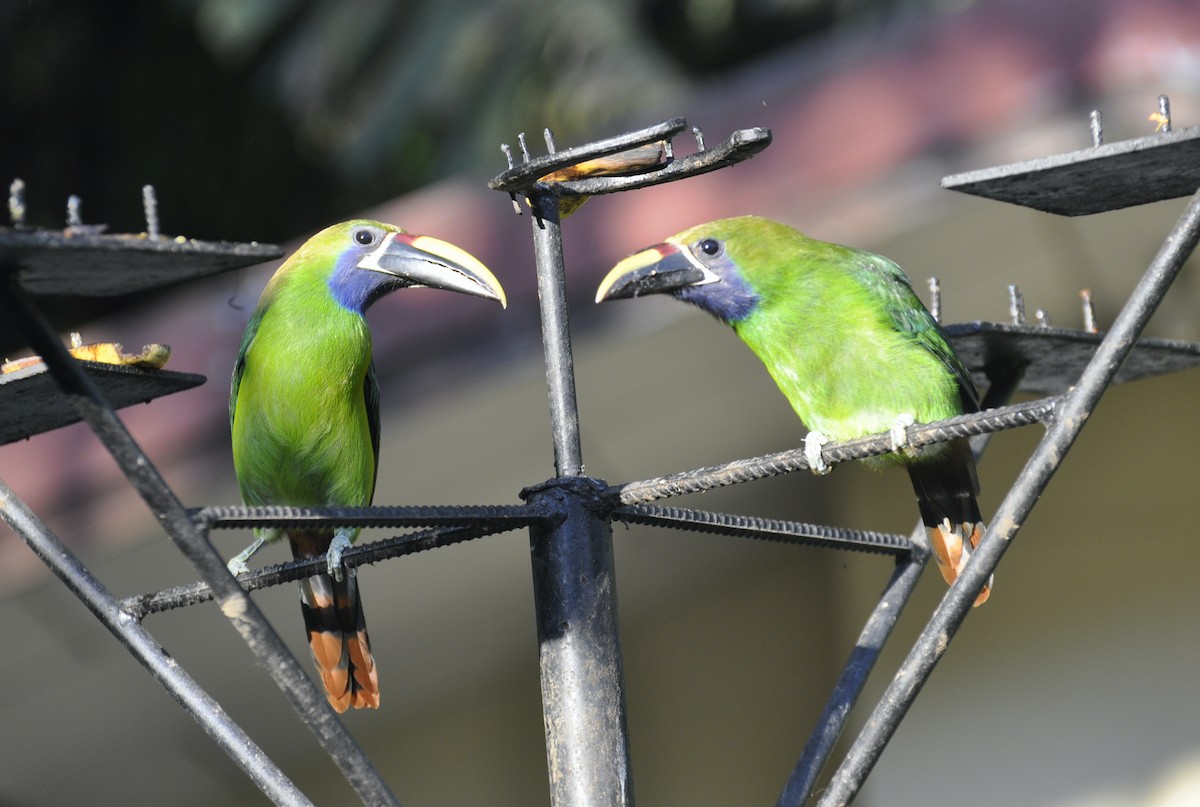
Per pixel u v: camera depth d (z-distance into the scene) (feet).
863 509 36.70
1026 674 35.45
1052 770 34.88
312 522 15.16
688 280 26.96
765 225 27.30
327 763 40.16
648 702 38.73
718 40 63.00
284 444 27.81
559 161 15.78
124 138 62.64
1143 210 29.86
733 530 17.66
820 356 26.78
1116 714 34.71
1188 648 34.47
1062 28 31.96
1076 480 36.17
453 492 34.40
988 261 31.71
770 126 33.32
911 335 26.73
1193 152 15.47
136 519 33.17
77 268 14.12
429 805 39.60
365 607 36.63
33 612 33.78
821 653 37.01
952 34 33.01
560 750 16.40
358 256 27.17
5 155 62.08
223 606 14.79
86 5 61.36
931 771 35.50
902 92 32.48
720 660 38.32
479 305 33.27
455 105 59.41
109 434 14.35
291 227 63.05
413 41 60.13
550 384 17.44
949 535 24.89
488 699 39.75
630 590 38.86
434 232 35.19
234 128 62.59
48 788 39.47
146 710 37.17
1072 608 35.58
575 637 16.55
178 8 60.03
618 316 31.86
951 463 24.58
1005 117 31.40
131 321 45.34
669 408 33.30
